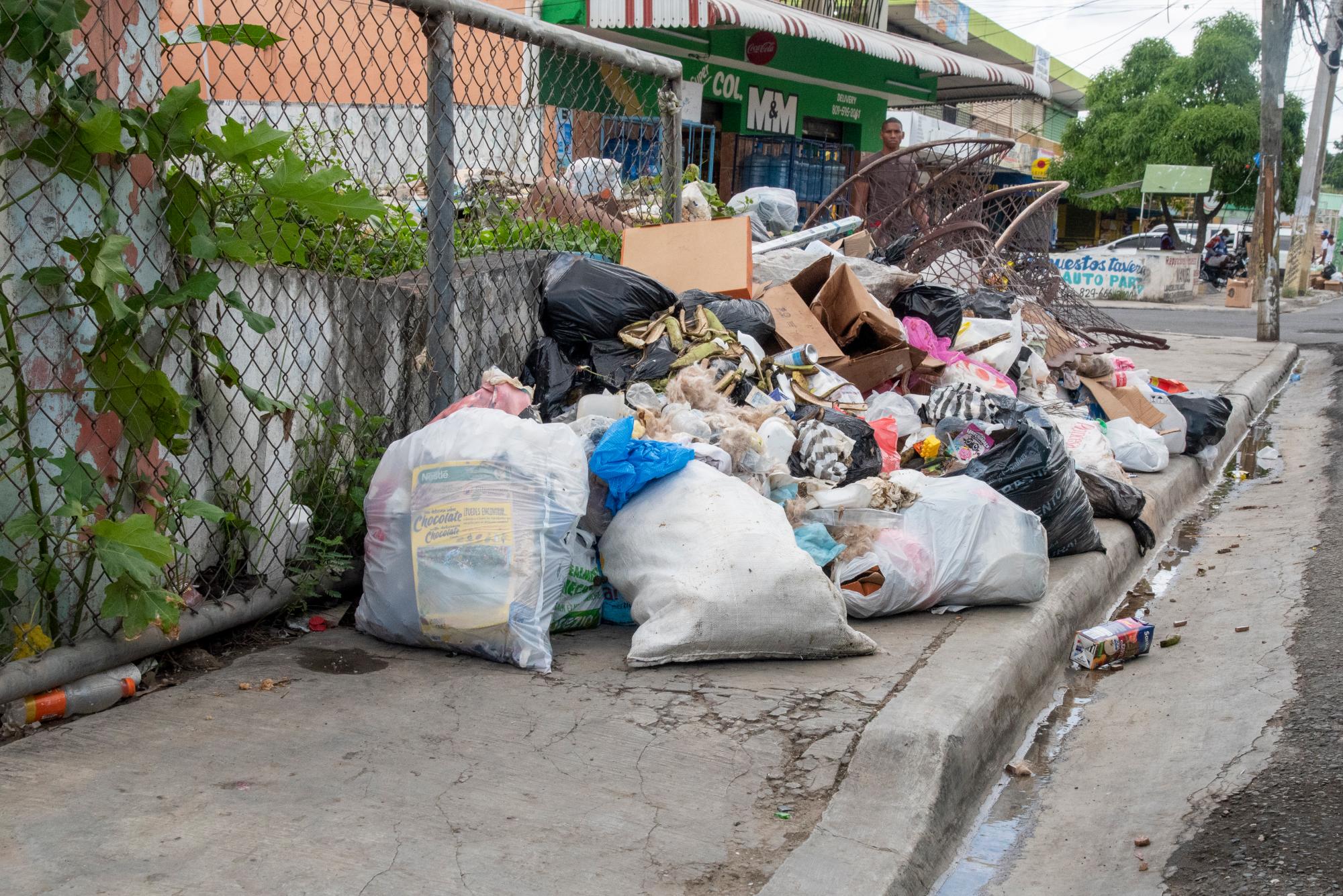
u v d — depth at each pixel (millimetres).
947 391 5141
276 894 2158
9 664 2781
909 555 3826
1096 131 31516
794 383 4781
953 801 2830
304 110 3785
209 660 3277
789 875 2340
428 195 4102
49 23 2602
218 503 3404
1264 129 13500
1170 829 2820
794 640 3354
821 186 14727
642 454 3621
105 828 2357
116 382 2930
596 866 2316
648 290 4688
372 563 3484
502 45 4625
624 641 3592
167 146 2930
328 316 3744
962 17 23578
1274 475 7336
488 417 3477
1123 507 5289
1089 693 3844
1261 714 3396
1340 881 2500
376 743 2799
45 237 2801
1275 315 13617
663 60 5465
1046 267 9211
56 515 2830
